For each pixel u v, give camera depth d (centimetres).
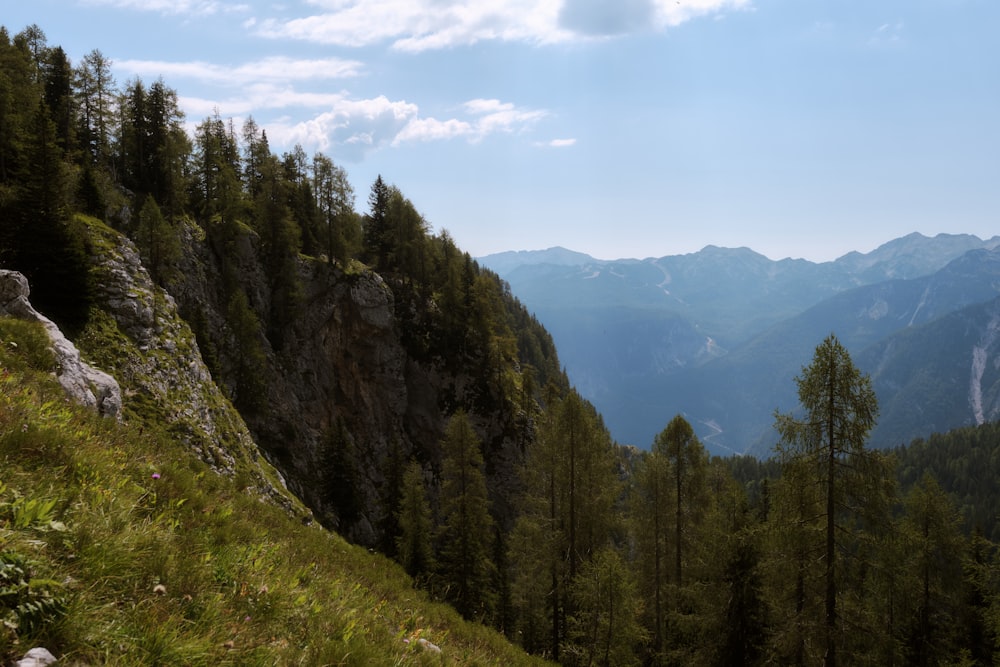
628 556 4150
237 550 648
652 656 3192
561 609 3550
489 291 9825
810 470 1872
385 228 9575
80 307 2934
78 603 354
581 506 3609
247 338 6191
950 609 3103
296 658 471
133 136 7175
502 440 8431
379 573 1354
